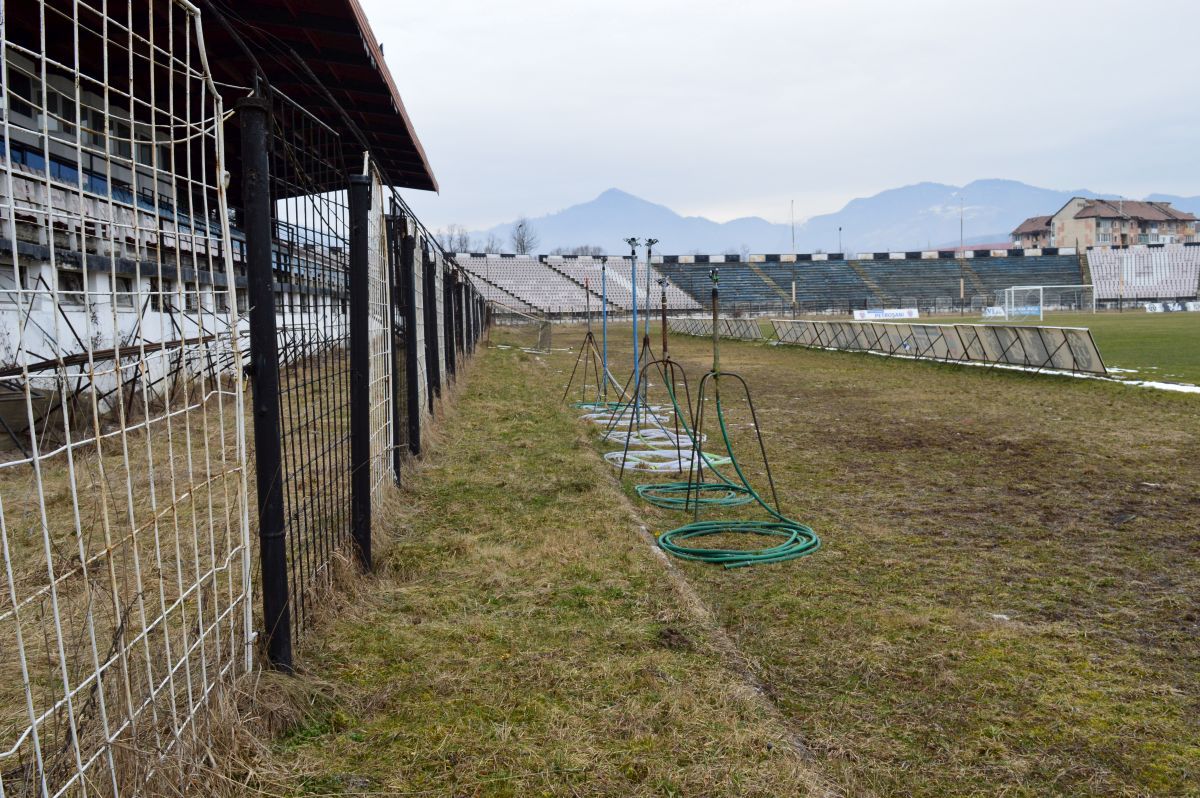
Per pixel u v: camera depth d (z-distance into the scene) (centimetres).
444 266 1435
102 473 232
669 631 416
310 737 318
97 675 225
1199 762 319
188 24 266
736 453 997
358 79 1069
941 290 7100
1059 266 7369
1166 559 571
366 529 498
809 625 455
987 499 753
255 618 395
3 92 178
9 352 753
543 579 500
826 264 7450
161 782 250
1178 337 2953
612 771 296
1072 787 304
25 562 485
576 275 6950
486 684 362
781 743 315
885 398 1539
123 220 933
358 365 493
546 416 1240
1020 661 408
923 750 329
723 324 3900
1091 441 1043
